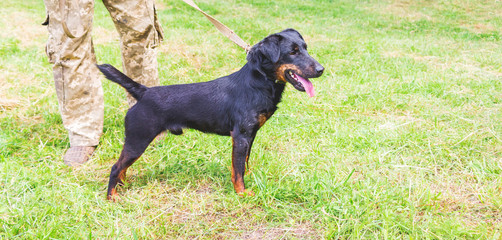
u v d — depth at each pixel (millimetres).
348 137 4160
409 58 7141
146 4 3859
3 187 3227
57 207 2959
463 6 13578
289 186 3260
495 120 4516
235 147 3215
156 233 2770
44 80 5867
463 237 2623
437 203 3008
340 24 11023
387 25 10992
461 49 8102
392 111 4961
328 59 6957
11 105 4949
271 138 4270
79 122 3908
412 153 3896
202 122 3289
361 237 2617
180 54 7090
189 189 3393
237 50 7539
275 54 3100
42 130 4398
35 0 12641
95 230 2824
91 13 3686
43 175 3426
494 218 2859
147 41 4000
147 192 3291
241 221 2932
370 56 7102
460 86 5652
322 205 3004
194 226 2865
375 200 3014
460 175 3459
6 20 9477
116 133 4324
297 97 5297
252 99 3182
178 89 3297
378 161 3689
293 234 2754
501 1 13992
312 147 3990
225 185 3404
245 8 12867
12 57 6805
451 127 4410
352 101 5168
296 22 10938
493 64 6855
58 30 3604
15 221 2828
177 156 3854
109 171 3658
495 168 3498
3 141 3977
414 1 14531
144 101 3207
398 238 2596
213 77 6090
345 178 3428
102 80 5828
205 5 12719
